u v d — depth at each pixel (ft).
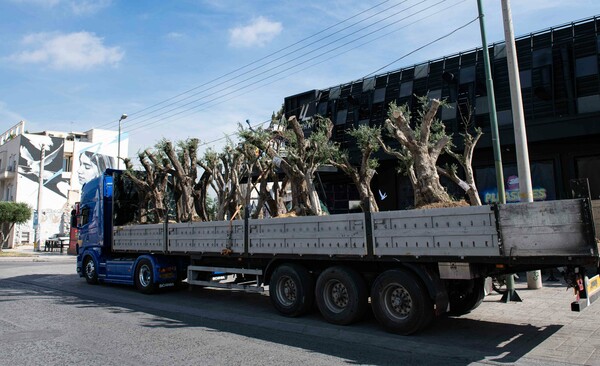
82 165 173.47
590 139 57.88
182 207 48.65
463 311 26.45
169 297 37.93
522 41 63.98
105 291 42.06
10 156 163.94
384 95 75.00
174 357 19.40
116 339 22.81
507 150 63.98
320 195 77.71
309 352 20.34
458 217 20.67
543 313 27.73
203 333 24.35
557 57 60.23
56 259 95.71
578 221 17.56
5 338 23.00
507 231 19.19
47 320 28.02
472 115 64.59
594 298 19.81
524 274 45.42
